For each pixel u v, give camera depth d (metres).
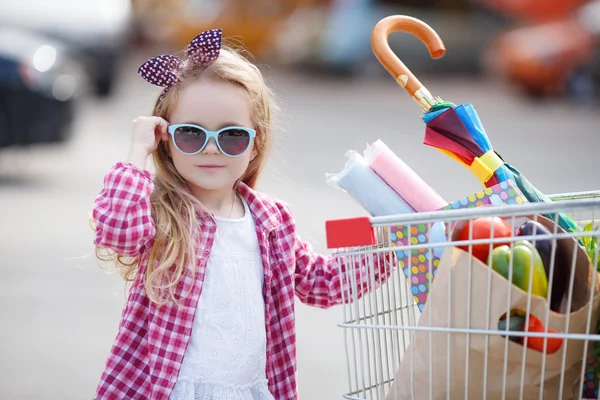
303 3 32.69
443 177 12.63
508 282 3.14
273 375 3.89
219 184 3.77
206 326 3.69
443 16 29.28
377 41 3.83
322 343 6.73
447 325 3.27
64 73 12.45
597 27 22.77
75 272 8.34
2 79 11.80
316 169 13.33
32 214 10.45
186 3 34.53
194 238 3.71
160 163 3.93
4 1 17.78
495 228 3.37
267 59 33.38
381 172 3.79
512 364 3.19
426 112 3.79
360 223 3.43
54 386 5.76
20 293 7.65
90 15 19.42
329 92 26.73
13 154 13.32
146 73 3.82
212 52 3.85
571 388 3.30
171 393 3.60
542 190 11.43
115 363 3.64
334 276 4.11
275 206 4.02
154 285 3.60
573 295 3.30
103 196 3.62
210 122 3.76
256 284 3.86
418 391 3.35
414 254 3.60
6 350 6.38
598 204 3.01
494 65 26.84
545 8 27.70
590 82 22.64
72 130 12.56
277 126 4.24
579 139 17.08
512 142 16.44
